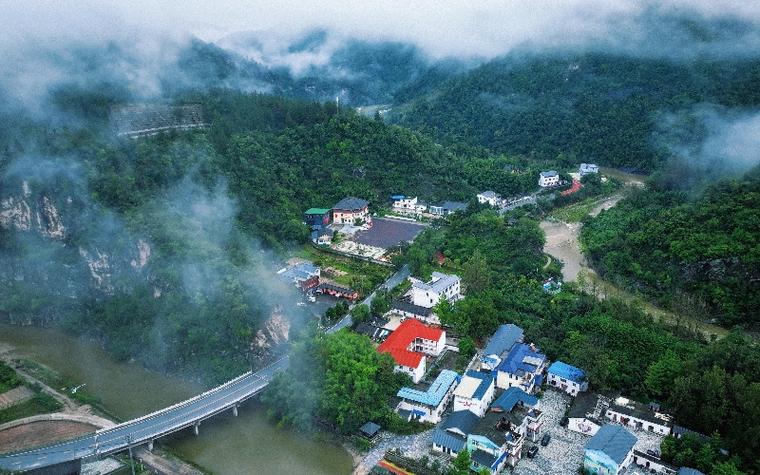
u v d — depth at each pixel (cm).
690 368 13950
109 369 17262
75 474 12606
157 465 13162
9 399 15738
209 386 15925
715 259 19488
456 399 13988
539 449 13075
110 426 14275
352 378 14262
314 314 18988
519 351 15700
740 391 12694
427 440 13588
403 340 16200
